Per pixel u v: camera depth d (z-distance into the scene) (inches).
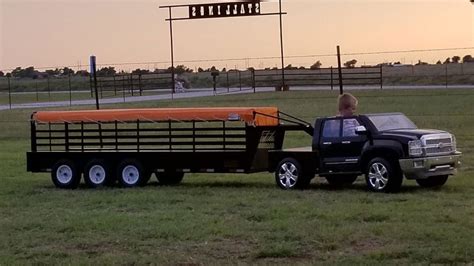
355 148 661.3
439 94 1946.4
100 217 541.6
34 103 2333.9
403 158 630.5
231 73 3289.9
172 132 755.4
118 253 420.8
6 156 1168.2
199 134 729.0
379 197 607.5
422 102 1772.9
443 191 639.8
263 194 655.1
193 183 770.8
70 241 458.3
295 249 414.6
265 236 453.7
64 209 600.4
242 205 592.4
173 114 736.3
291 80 2669.8
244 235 459.5
